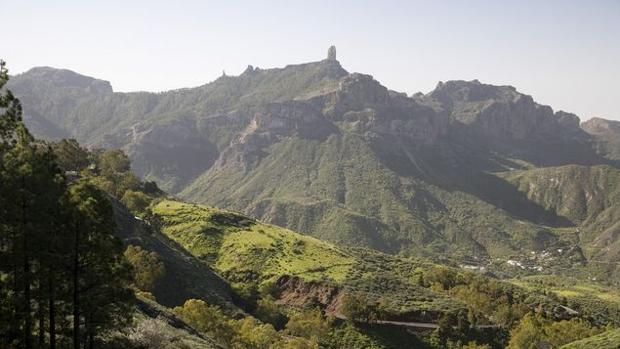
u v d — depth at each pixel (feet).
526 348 460.55
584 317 611.88
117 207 462.60
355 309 461.37
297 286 531.50
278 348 343.05
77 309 136.87
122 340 176.35
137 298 263.29
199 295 410.93
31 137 140.15
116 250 143.74
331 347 435.94
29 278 126.52
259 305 469.98
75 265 135.64
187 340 221.87
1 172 125.80
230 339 314.14
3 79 134.82
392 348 436.76
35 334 149.79
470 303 559.79
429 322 485.15
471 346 444.14
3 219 124.26
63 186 139.54
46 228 128.88
